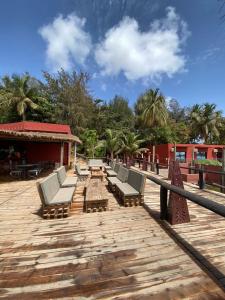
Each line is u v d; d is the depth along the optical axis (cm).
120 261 289
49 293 229
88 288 236
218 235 371
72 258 297
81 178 949
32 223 433
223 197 659
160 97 2941
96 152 2373
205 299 218
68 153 1764
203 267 273
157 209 524
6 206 565
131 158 2116
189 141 3659
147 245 335
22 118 2884
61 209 465
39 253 312
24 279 252
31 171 1169
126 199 542
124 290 232
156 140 2923
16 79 2909
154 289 234
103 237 365
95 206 504
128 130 3006
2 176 1182
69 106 2720
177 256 301
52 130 1725
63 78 2842
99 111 3075
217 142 3697
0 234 379
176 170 432
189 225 418
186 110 4478
